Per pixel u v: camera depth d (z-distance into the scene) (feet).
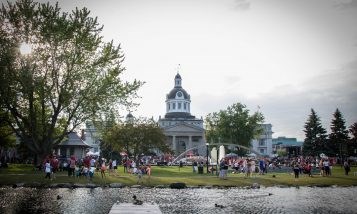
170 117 647.97
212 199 100.73
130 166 200.13
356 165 313.53
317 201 97.19
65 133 185.47
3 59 166.91
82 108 183.83
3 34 175.42
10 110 176.24
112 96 185.98
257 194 114.32
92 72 183.42
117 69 189.37
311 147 397.19
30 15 175.22
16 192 110.32
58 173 172.86
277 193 118.42
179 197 105.09
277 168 225.76
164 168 254.06
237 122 464.65
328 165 186.60
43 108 182.29
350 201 97.50
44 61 175.11
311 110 411.34
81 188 128.36
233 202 94.58
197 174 192.65
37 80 170.19
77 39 178.09
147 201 95.40
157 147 288.10
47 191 115.85
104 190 122.62
